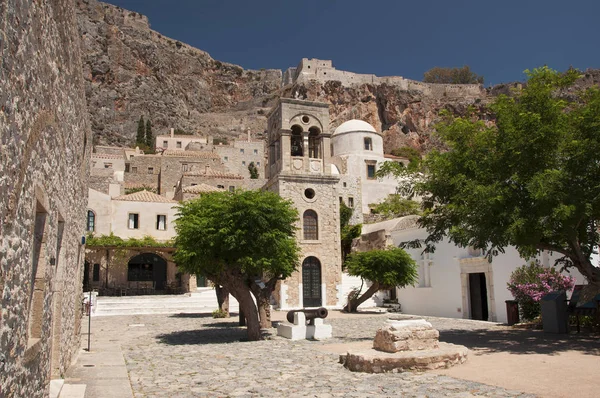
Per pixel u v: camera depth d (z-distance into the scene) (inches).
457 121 642.2
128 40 5418.3
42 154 239.3
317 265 1334.9
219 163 3058.6
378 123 4480.8
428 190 668.1
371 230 1784.0
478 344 580.7
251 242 699.4
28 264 210.2
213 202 749.3
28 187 207.5
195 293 1429.6
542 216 528.1
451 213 660.7
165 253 1598.2
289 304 1274.6
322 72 4722.0
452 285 1080.2
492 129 632.4
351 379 405.7
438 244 1139.3
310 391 366.9
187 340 718.5
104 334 798.5
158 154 3531.0
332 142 2701.8
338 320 999.6
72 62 359.6
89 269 1517.0
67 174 363.6
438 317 1093.1
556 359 449.7
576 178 549.6
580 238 612.4
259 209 717.9
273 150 1454.2
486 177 586.2
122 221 1638.8
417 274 1191.6
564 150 550.3
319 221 1346.0
